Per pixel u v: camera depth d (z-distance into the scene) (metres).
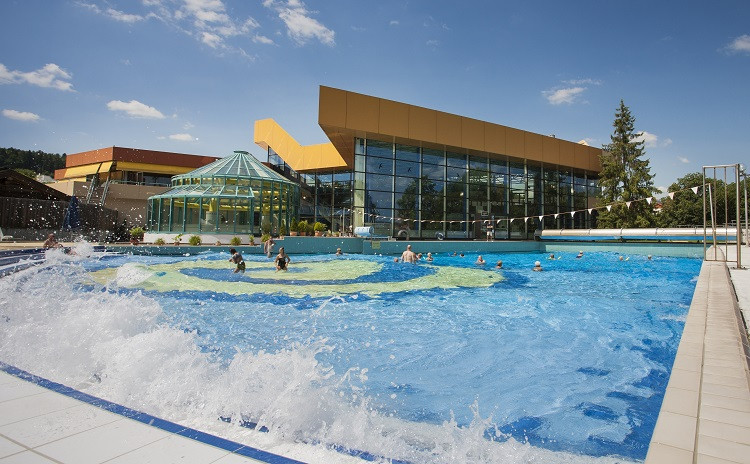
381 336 5.45
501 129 26.72
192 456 2.04
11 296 6.32
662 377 4.02
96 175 28.95
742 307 5.25
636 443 2.73
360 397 3.42
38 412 2.52
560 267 15.41
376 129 22.05
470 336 5.48
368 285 9.98
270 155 35.59
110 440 2.18
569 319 6.53
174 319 6.13
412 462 2.29
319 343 5.09
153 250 18.08
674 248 20.75
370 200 23.11
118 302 6.40
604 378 3.99
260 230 22.05
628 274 13.18
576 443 2.73
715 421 2.05
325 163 30.38
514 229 28.48
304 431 2.54
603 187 31.42
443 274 12.62
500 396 3.54
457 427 2.90
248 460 2.03
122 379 3.16
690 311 4.81
